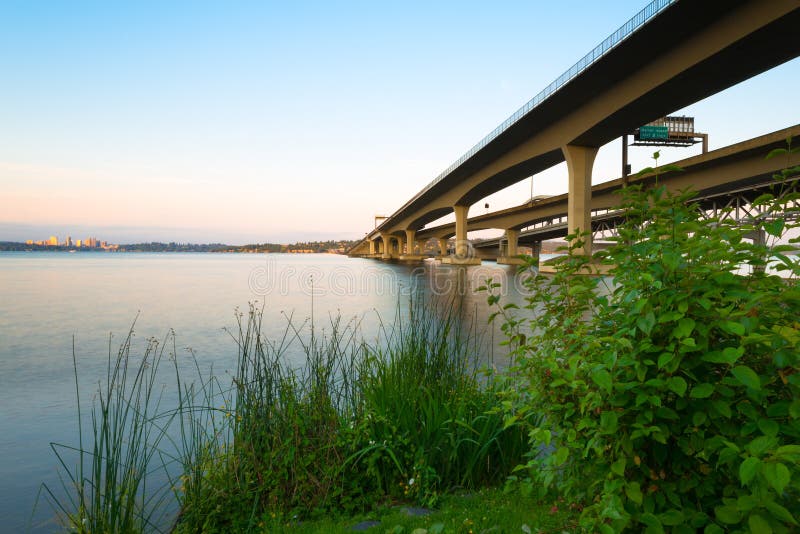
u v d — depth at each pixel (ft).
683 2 81.10
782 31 79.15
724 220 6.80
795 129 107.24
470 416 13.14
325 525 10.19
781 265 5.94
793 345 5.23
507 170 191.01
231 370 30.86
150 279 156.35
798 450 4.07
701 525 5.82
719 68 93.97
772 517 4.38
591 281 7.53
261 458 12.05
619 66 107.14
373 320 56.65
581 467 7.88
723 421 5.79
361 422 13.10
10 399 24.16
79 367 32.48
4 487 14.35
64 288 113.70
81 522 9.70
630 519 6.33
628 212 7.54
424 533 8.61
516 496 11.19
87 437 18.61
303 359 30.66
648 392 5.94
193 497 10.86
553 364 7.33
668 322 6.11
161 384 27.12
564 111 139.03
